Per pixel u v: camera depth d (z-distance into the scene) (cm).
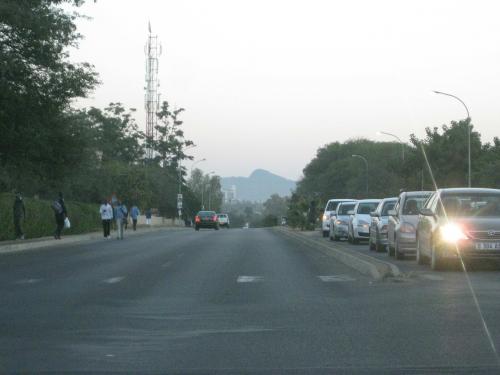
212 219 7138
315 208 5847
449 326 1091
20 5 3177
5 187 4888
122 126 10038
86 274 2034
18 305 1391
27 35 3225
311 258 2588
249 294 1530
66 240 3984
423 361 863
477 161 6756
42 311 1306
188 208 11694
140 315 1247
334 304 1352
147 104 10231
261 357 900
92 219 5562
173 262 2422
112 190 6988
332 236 3947
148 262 2438
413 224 2408
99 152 7706
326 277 1872
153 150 11544
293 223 5841
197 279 1852
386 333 1045
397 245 2434
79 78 3469
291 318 1195
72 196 6538
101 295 1538
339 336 1029
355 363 859
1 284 1794
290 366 849
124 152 9931
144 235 5141
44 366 860
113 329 1108
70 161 3828
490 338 996
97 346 977
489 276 1820
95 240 4325
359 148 12356
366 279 1805
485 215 2014
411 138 7125
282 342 994
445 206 2048
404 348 939
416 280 1733
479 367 830
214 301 1422
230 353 926
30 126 3466
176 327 1122
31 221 4216
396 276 1780
